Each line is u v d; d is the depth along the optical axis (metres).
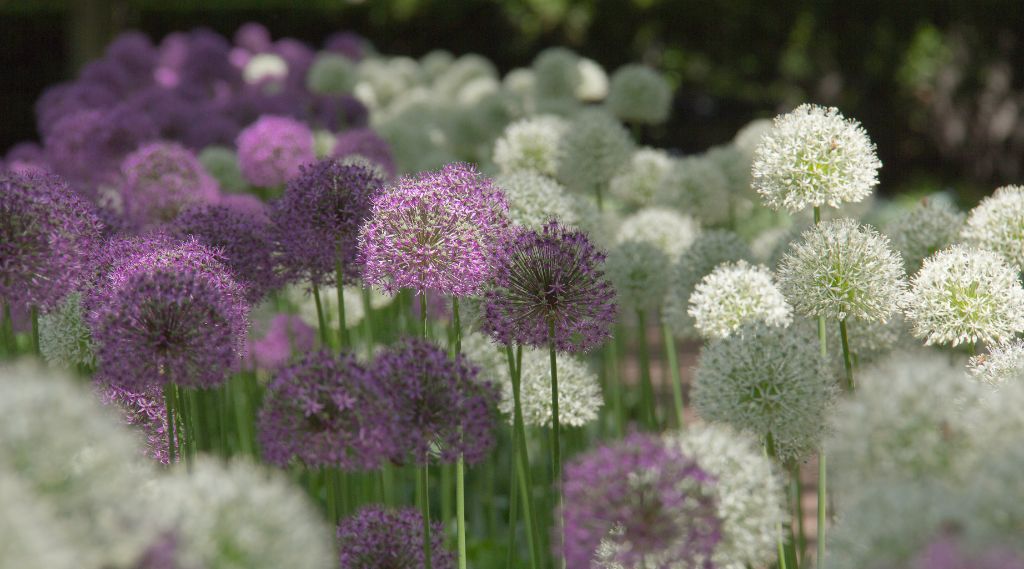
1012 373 3.19
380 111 12.13
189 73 12.33
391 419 2.82
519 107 9.53
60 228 3.31
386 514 3.19
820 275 3.65
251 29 16.11
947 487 2.16
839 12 23.38
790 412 3.34
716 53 23.94
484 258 3.46
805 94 24.19
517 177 4.75
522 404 4.27
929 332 3.74
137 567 1.84
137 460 2.52
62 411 1.88
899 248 4.37
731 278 4.11
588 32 23.81
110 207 5.18
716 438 2.71
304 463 2.92
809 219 5.26
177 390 3.41
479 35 24.20
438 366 2.89
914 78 23.64
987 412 2.34
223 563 1.96
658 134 23.30
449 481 5.34
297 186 3.90
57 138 6.88
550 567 5.00
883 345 4.14
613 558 2.57
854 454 2.39
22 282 3.27
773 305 4.07
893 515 2.03
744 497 2.59
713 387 3.45
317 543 2.12
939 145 23.72
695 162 6.84
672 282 5.11
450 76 13.70
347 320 6.25
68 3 19.00
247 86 12.59
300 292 6.18
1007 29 23.14
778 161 3.96
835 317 3.73
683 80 24.17
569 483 2.53
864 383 2.52
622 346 6.86
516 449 4.27
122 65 11.52
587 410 4.30
